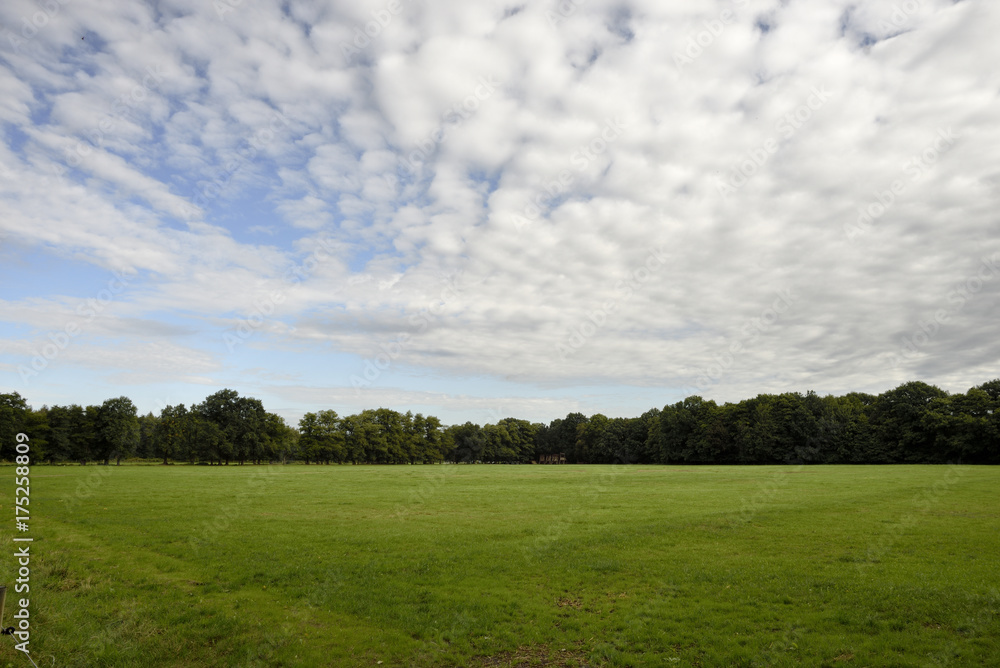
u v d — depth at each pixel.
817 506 32.94
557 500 39.53
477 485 55.25
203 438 117.38
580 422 180.38
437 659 11.38
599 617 13.68
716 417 114.00
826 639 11.80
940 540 21.95
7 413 87.94
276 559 19.47
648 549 21.14
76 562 18.08
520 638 12.42
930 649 11.12
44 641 11.58
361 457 151.38
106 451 103.31
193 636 12.40
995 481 49.38
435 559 19.58
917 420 94.62
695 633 12.40
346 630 12.90
